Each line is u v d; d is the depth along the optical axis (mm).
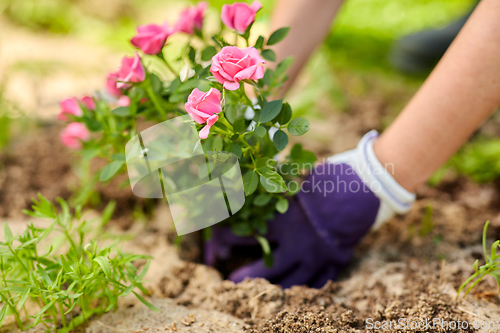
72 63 1784
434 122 1117
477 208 1292
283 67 1118
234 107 1093
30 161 1372
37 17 2359
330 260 1179
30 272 1100
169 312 1136
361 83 1857
